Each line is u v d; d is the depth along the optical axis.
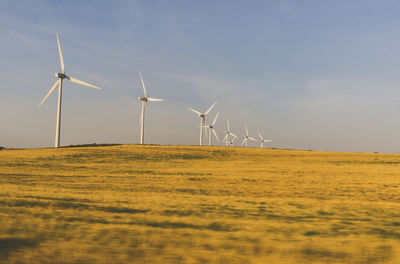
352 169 50.34
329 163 62.75
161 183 31.69
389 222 12.45
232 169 49.84
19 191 21.12
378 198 22.97
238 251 8.20
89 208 14.83
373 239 9.58
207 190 26.53
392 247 8.63
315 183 32.44
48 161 61.19
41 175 39.03
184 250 8.23
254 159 70.94
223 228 10.92
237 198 20.69
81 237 9.32
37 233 9.67
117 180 34.25
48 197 18.00
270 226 11.33
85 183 30.98
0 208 13.85
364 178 37.69
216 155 77.31
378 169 50.41
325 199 21.91
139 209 14.82
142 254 7.88
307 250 8.34
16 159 62.91
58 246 8.41
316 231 10.64
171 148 88.75
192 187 28.56
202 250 8.26
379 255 8.01
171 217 12.90
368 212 14.97
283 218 13.17
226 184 31.17
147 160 66.12
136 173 43.09
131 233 9.87
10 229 10.03
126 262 7.32
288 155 79.50
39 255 7.69
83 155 70.88
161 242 8.88
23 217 12.03
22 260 7.33
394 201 21.55
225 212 14.48
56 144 82.06
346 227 11.36
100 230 10.19
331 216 13.77
